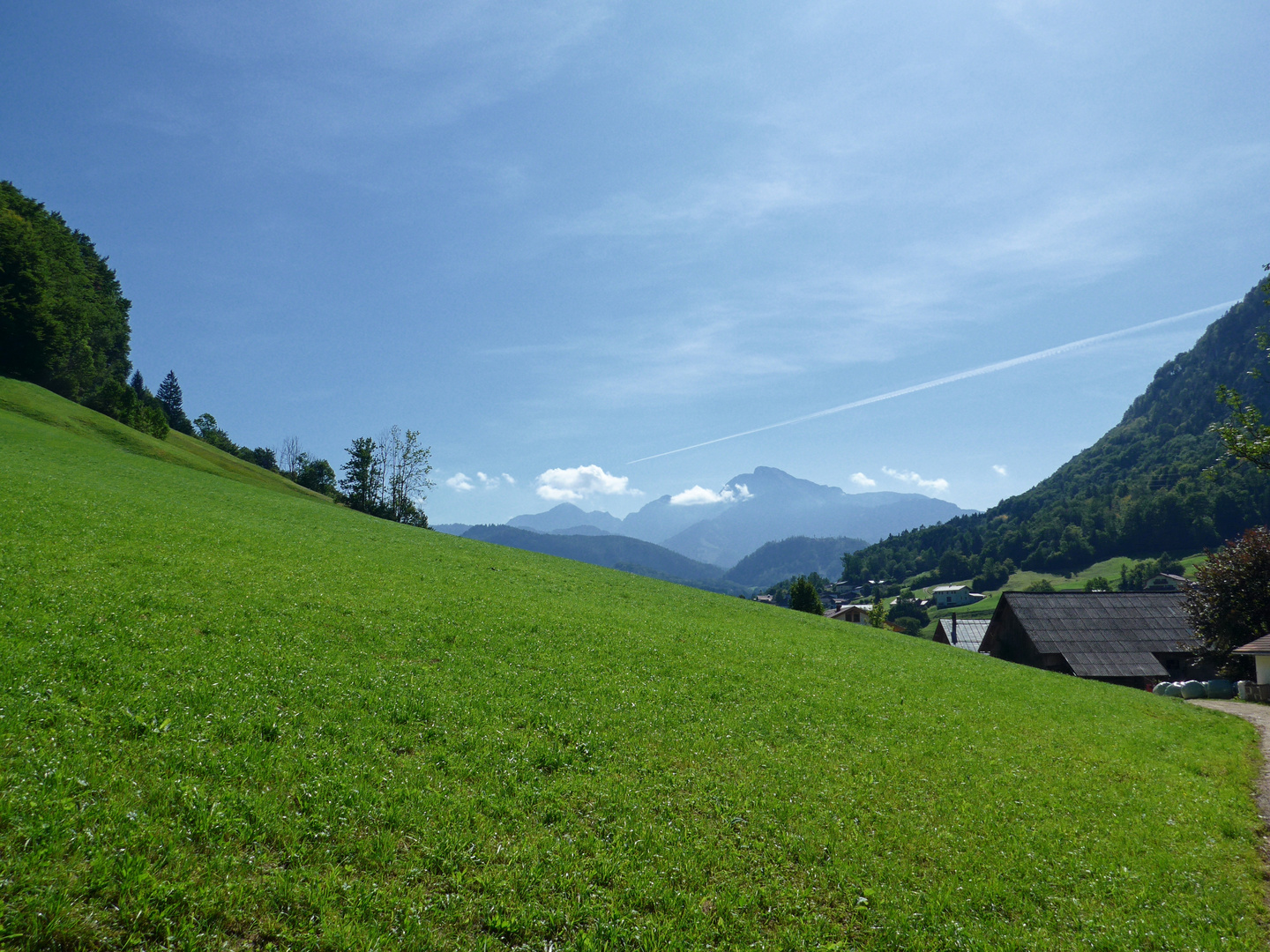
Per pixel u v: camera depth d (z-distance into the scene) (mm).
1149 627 59531
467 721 16234
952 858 13125
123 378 151125
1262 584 51625
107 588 20312
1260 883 12992
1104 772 19625
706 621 37406
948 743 20609
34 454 48844
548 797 13211
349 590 27234
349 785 12023
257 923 8375
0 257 94938
